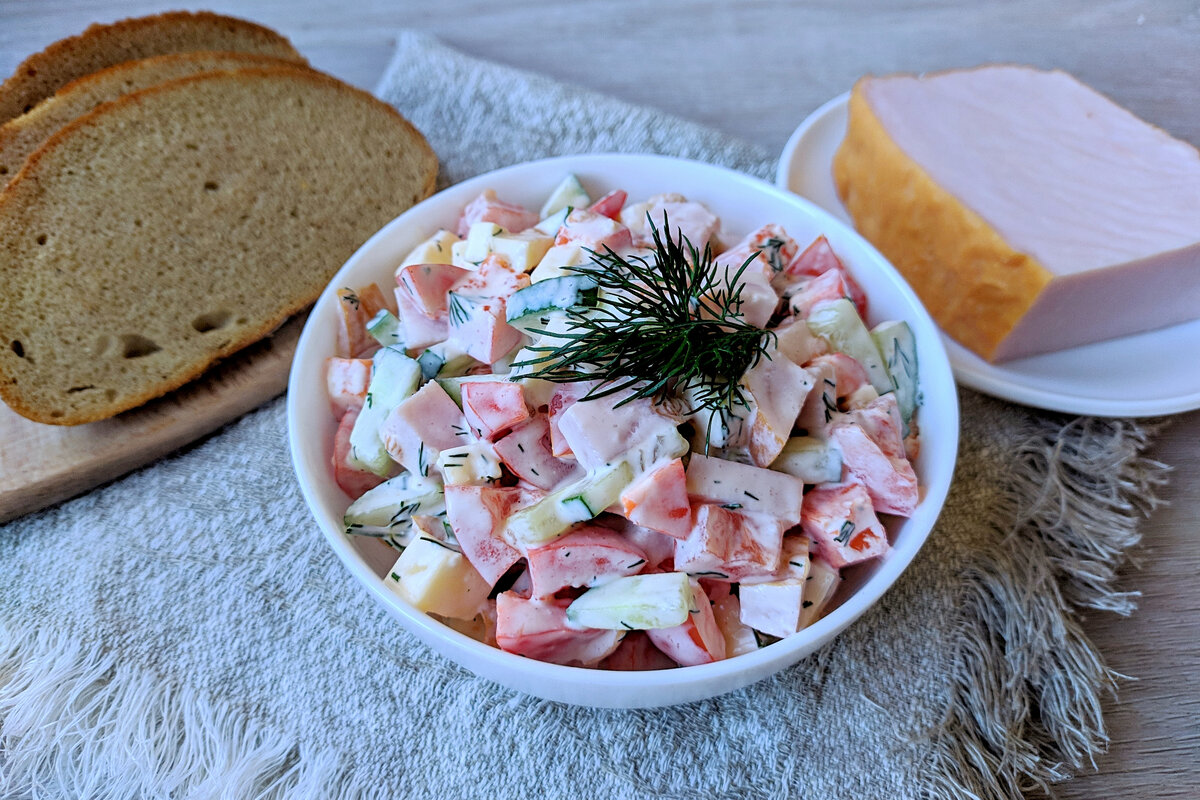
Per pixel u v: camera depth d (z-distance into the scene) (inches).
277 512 11.9
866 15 17.9
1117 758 10.2
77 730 10.3
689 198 12.1
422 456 9.7
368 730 10.3
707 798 9.9
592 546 9.0
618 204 11.6
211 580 11.4
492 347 9.7
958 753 10.1
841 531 9.4
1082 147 13.5
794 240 11.7
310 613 11.1
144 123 13.3
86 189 12.9
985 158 13.3
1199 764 10.1
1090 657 10.4
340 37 17.3
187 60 14.2
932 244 13.2
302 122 14.1
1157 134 13.6
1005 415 12.4
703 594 9.2
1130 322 13.0
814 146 15.0
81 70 14.5
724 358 9.2
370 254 11.2
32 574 11.5
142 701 10.5
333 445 10.5
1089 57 16.6
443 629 8.8
